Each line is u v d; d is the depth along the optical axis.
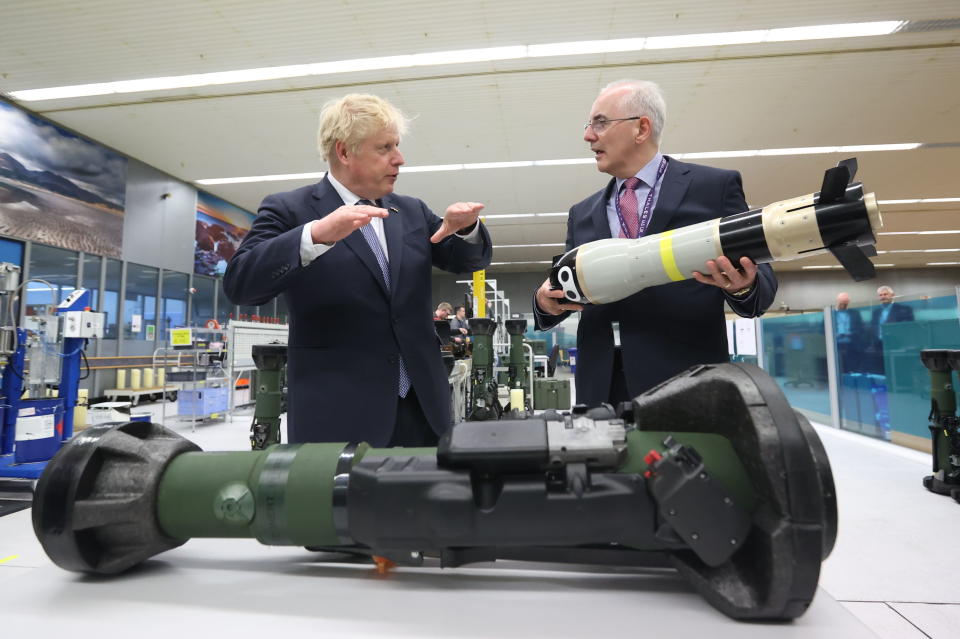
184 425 5.65
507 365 5.52
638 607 0.58
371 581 0.67
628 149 1.10
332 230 0.77
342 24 4.54
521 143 6.95
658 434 0.64
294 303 1.04
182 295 8.84
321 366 1.01
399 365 1.06
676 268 0.84
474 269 1.20
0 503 2.74
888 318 4.24
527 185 8.69
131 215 7.74
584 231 1.25
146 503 0.67
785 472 0.52
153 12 4.39
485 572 0.70
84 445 0.69
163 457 0.70
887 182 8.52
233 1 4.28
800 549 0.50
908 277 17.05
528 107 5.97
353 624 0.55
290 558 0.76
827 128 6.47
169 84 5.55
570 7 4.34
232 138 6.88
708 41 4.79
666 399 0.65
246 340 6.40
